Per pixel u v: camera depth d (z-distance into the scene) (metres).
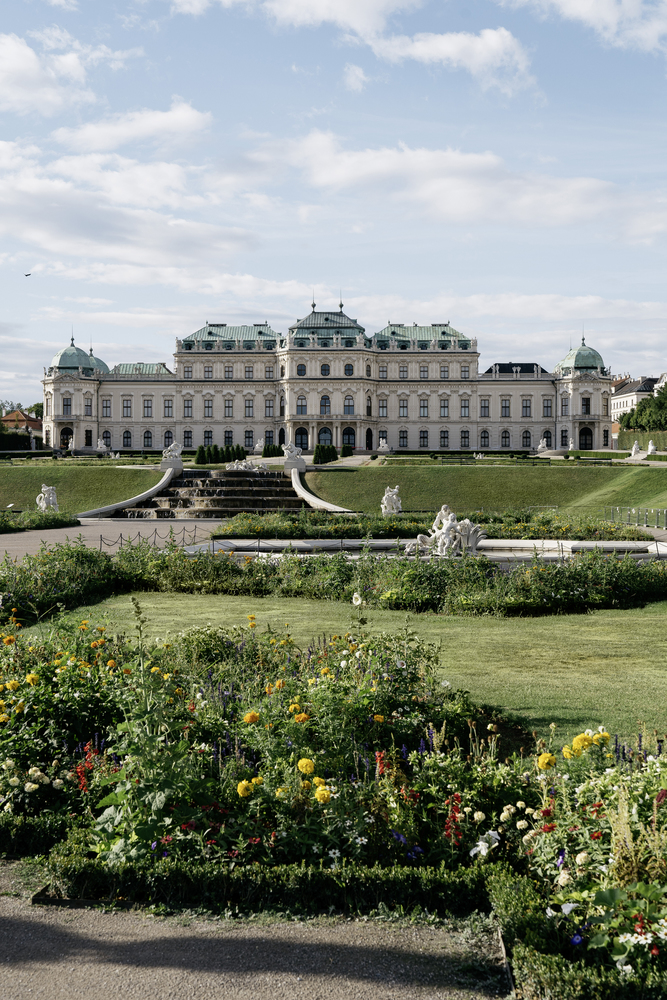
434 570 22.47
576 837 6.83
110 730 9.36
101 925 6.72
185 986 5.87
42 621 19.03
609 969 5.70
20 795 8.54
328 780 7.89
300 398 128.75
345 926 6.67
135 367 138.25
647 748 8.85
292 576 24.31
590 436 131.75
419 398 133.50
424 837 7.65
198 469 76.44
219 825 7.67
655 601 22.38
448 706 10.78
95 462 85.25
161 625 18.59
